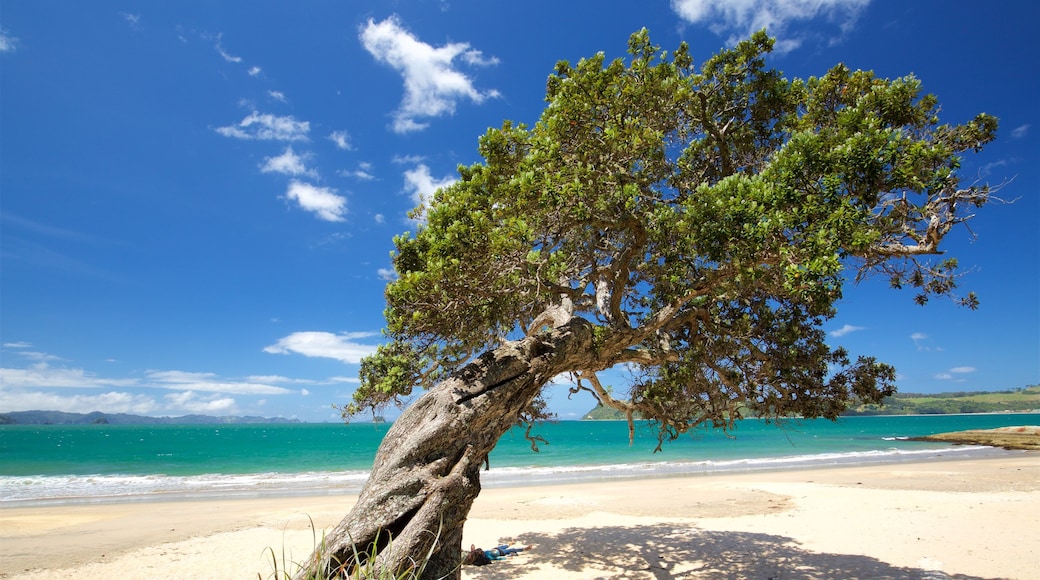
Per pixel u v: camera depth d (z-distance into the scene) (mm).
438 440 6809
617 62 7785
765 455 46281
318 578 4492
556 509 19859
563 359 7828
